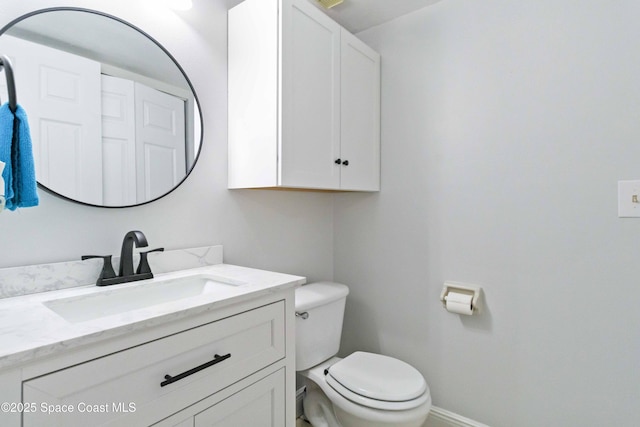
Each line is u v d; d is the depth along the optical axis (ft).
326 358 5.32
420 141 5.78
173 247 4.14
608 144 4.24
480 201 5.19
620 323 4.17
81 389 1.97
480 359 5.18
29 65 3.03
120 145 3.63
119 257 3.60
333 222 6.91
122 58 3.66
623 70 4.13
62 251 3.23
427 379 5.71
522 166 4.83
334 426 4.95
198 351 2.58
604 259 4.27
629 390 4.12
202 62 4.45
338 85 5.13
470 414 5.27
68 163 3.25
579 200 4.42
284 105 4.17
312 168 4.63
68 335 1.92
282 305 3.37
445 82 5.51
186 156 4.25
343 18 6.04
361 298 6.54
